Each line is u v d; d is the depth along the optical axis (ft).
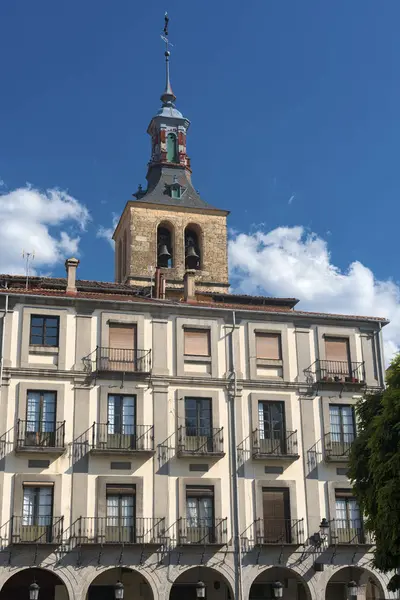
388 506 89.30
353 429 132.46
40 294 125.90
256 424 127.95
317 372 133.80
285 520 124.26
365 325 139.44
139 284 180.55
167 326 130.00
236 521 121.39
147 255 183.73
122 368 125.39
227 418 127.44
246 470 125.29
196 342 130.62
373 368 137.28
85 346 124.98
